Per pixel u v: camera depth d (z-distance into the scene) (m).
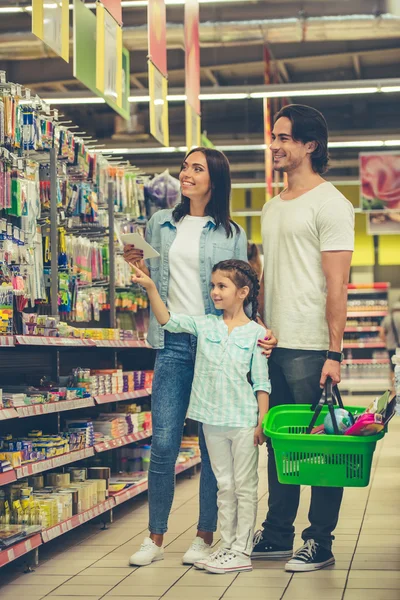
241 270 4.27
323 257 4.16
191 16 9.09
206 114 20.14
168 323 4.25
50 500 4.62
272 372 4.38
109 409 6.72
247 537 4.16
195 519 5.70
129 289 7.58
